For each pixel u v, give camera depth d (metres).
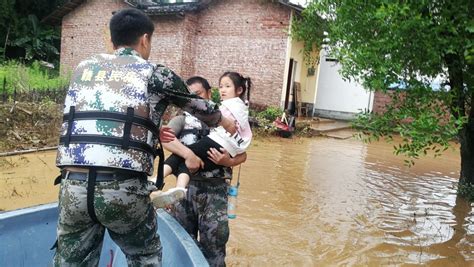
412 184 8.16
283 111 14.26
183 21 16.25
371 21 5.46
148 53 2.19
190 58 16.70
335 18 6.72
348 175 8.55
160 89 2.01
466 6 4.82
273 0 14.95
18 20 24.56
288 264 4.21
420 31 4.80
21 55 25.14
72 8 19.34
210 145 3.01
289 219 5.52
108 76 1.96
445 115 5.20
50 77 16.91
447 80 6.01
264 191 6.75
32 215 3.14
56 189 6.02
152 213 2.13
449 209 6.53
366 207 6.34
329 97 20.95
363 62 5.16
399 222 5.72
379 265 4.31
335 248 4.68
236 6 15.91
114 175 1.87
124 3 17.84
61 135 1.97
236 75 3.21
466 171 7.36
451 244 5.00
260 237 4.84
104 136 1.86
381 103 19.80
